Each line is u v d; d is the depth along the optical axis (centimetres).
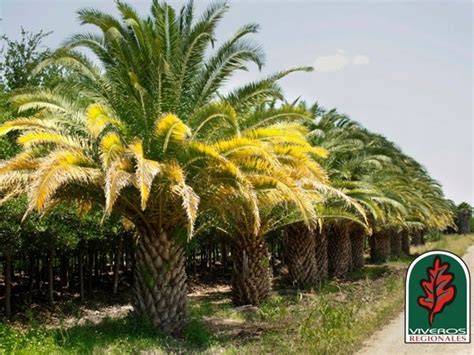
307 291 2197
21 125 1126
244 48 1284
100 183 1106
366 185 2189
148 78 1271
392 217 2852
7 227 1415
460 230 8812
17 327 1558
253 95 1306
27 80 1792
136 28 1252
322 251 2516
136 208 1230
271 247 3219
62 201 1327
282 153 1205
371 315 1318
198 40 1277
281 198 1220
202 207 1267
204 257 3234
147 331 1213
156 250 1273
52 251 1792
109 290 2292
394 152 3045
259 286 1806
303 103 2142
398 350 1057
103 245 2152
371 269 3131
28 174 1088
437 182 4578
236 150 1122
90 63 1254
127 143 1178
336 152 2256
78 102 1261
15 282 2231
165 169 1091
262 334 1217
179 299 1289
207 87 1302
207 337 1220
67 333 1156
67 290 2194
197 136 1234
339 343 1024
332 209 2045
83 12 1238
